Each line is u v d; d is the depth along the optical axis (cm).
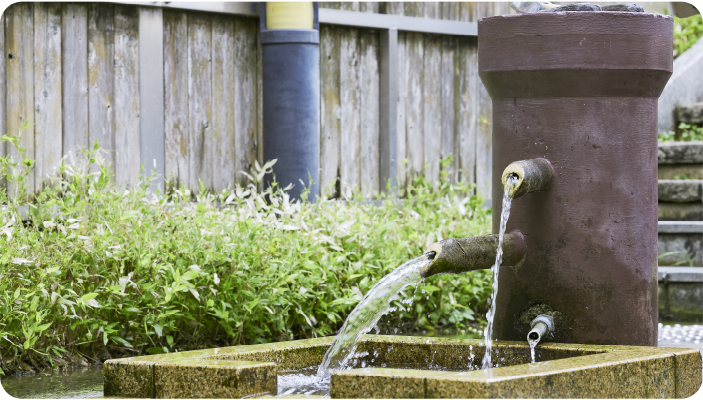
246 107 562
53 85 474
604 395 243
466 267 295
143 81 505
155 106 510
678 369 273
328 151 601
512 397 214
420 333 457
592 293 309
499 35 320
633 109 315
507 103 324
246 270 401
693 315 522
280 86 525
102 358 371
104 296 369
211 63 544
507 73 317
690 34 880
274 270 395
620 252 311
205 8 526
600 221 310
